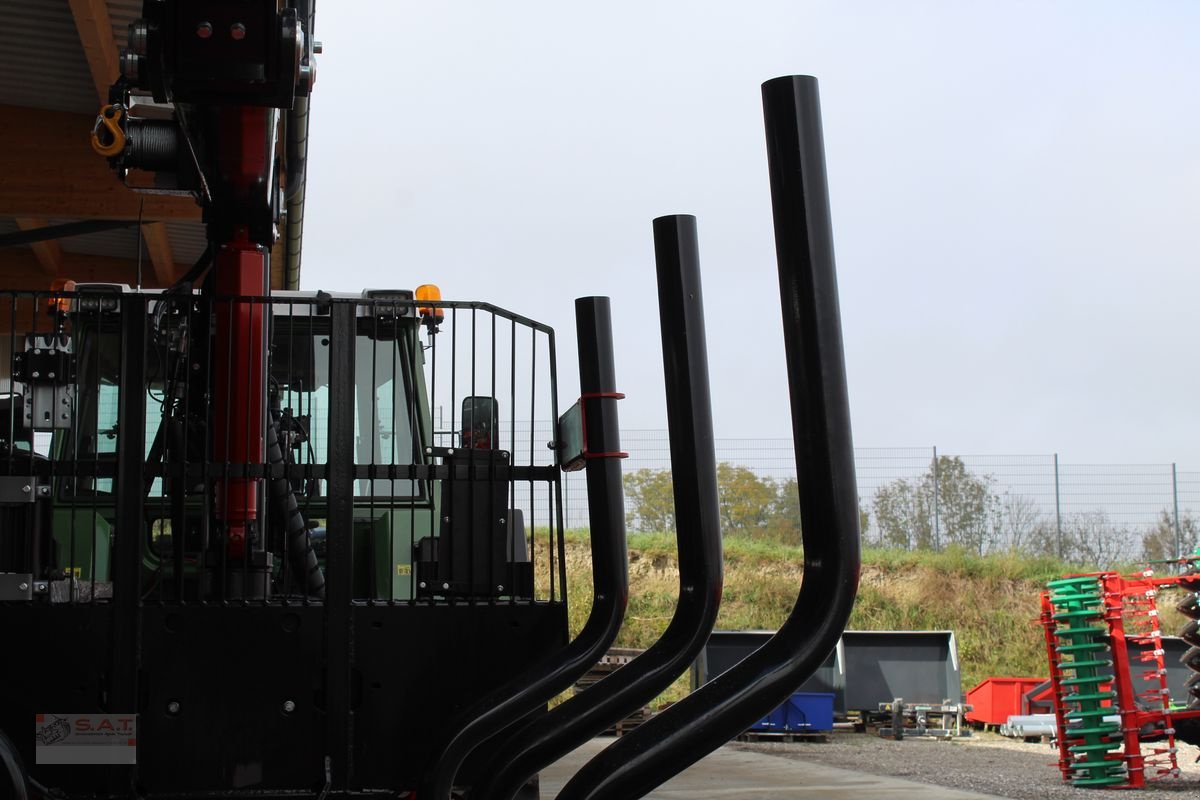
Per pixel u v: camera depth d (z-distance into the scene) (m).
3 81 10.82
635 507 24.19
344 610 4.02
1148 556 23.33
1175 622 21.19
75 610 3.88
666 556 22.33
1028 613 21.53
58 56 10.28
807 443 3.13
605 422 4.52
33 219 13.02
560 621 4.19
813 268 3.14
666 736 3.08
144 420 4.01
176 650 3.91
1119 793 9.86
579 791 3.09
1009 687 15.46
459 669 4.09
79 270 15.50
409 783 4.01
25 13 9.61
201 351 4.65
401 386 5.78
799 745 14.18
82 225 11.33
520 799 5.18
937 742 14.65
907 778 10.74
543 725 3.90
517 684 4.05
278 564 4.71
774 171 3.22
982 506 23.83
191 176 4.52
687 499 3.93
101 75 10.02
